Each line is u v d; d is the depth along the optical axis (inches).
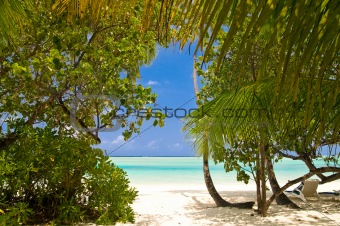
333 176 387.2
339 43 48.7
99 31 268.2
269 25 65.7
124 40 267.3
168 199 540.1
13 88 277.0
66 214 299.3
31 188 314.5
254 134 184.5
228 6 46.1
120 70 269.4
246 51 45.8
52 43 274.2
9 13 116.5
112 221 309.1
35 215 311.7
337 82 55.9
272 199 373.7
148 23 59.1
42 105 298.2
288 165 1712.6
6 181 295.1
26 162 296.7
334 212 398.3
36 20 244.1
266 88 151.1
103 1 61.2
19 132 304.0
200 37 47.4
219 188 761.0
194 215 393.1
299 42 47.2
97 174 316.5
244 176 360.2
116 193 323.3
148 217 382.3
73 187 319.9
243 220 361.4
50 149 302.8
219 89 346.6
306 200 473.1
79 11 67.0
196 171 1514.5
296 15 46.0
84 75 269.0
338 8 46.1
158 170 1595.7
